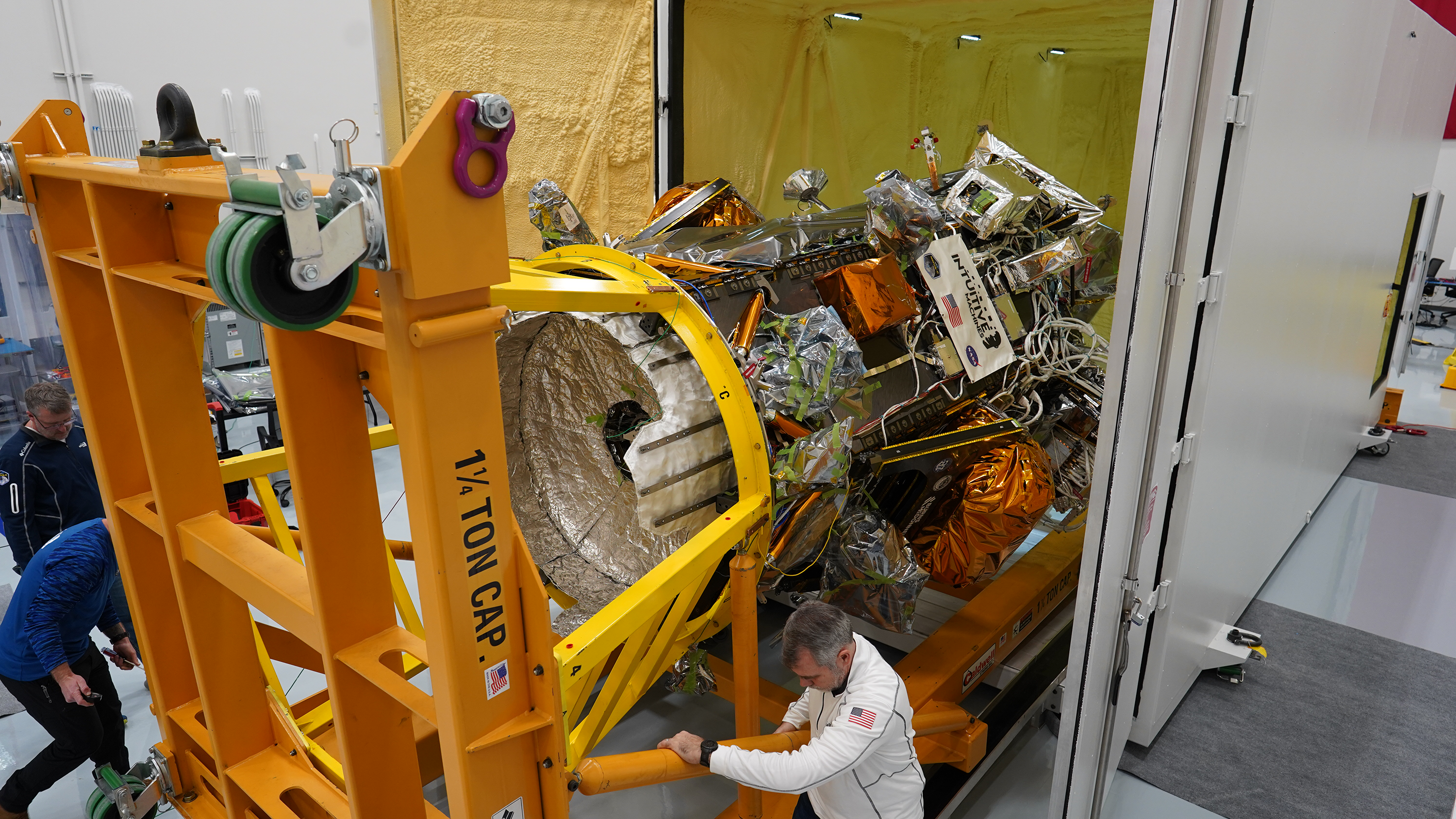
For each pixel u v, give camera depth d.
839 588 2.88
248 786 2.17
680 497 2.39
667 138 4.26
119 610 3.33
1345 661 4.00
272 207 1.12
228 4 5.30
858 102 5.21
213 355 6.21
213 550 1.96
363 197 1.16
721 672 3.07
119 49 4.91
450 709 1.58
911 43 5.37
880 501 3.13
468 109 1.19
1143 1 4.57
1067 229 3.71
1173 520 2.81
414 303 1.29
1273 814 3.03
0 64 4.53
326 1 5.70
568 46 3.78
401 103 3.36
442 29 3.39
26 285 5.17
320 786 2.16
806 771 1.98
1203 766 3.28
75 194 2.06
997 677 3.38
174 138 1.63
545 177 3.88
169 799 2.52
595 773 1.87
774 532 2.47
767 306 2.77
